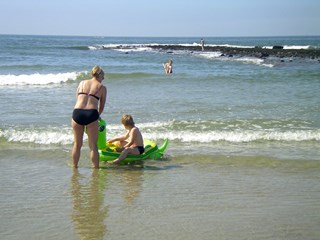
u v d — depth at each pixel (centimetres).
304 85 1977
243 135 980
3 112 1192
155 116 1188
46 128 1002
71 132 969
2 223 498
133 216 526
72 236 464
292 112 1271
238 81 2120
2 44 7512
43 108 1273
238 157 829
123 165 779
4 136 923
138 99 1484
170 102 1424
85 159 805
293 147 909
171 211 545
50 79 2052
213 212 543
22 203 566
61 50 5956
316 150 888
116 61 3919
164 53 5672
